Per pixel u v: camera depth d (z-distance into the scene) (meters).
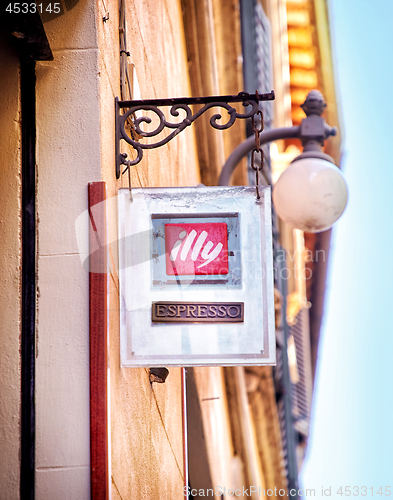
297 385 14.48
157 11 4.82
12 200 2.32
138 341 2.38
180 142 5.68
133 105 2.74
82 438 2.18
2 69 2.42
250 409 10.37
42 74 2.48
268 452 11.20
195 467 6.27
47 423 2.19
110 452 2.24
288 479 12.62
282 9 10.69
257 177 2.55
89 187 2.37
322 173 3.75
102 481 2.12
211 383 7.02
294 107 11.70
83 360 2.24
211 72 7.07
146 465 3.07
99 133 2.42
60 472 2.15
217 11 7.50
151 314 2.40
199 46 6.91
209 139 7.40
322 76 11.02
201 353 2.38
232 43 7.78
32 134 2.43
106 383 2.21
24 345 2.23
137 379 2.94
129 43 3.39
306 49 11.03
